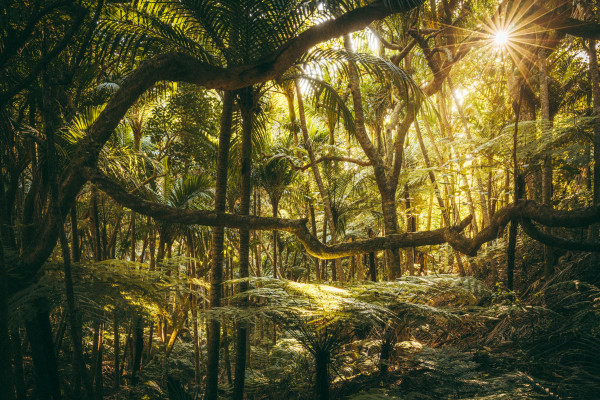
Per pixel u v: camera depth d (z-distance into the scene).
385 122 9.47
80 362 2.61
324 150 9.35
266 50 3.79
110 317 4.23
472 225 10.29
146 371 7.35
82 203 6.80
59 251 6.13
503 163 5.15
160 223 7.39
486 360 4.10
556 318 4.32
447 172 5.32
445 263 11.60
